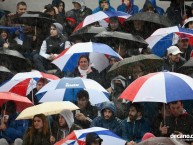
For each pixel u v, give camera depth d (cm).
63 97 2758
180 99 2356
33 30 3728
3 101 2778
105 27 3572
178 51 3061
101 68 3100
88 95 2728
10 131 2766
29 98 2967
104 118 2634
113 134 2395
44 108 2561
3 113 2766
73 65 3084
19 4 3841
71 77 2888
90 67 3084
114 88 2852
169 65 3075
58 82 2770
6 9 4278
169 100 2356
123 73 2906
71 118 2573
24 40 3703
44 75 2958
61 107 2564
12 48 3569
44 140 2583
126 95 2414
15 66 3278
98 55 3100
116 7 4309
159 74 2425
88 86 2741
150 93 2378
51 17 3769
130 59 2895
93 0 4312
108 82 3066
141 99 2375
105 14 3591
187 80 2408
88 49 3033
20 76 2950
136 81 2438
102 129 2397
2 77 3155
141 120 2612
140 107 2605
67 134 2588
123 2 3991
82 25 3584
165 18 3434
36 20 3728
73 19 3834
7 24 3803
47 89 2772
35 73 2958
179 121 2488
